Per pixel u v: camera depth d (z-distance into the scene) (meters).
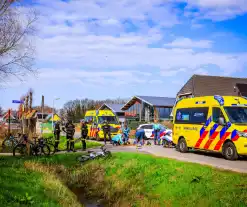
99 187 13.15
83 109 84.19
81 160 16.75
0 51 24.14
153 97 58.97
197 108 16.98
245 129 13.91
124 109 62.28
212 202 8.77
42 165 15.71
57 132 20.48
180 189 10.28
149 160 14.05
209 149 15.69
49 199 9.53
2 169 12.87
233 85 46.47
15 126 36.34
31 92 29.14
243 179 9.46
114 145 24.08
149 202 10.38
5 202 7.98
